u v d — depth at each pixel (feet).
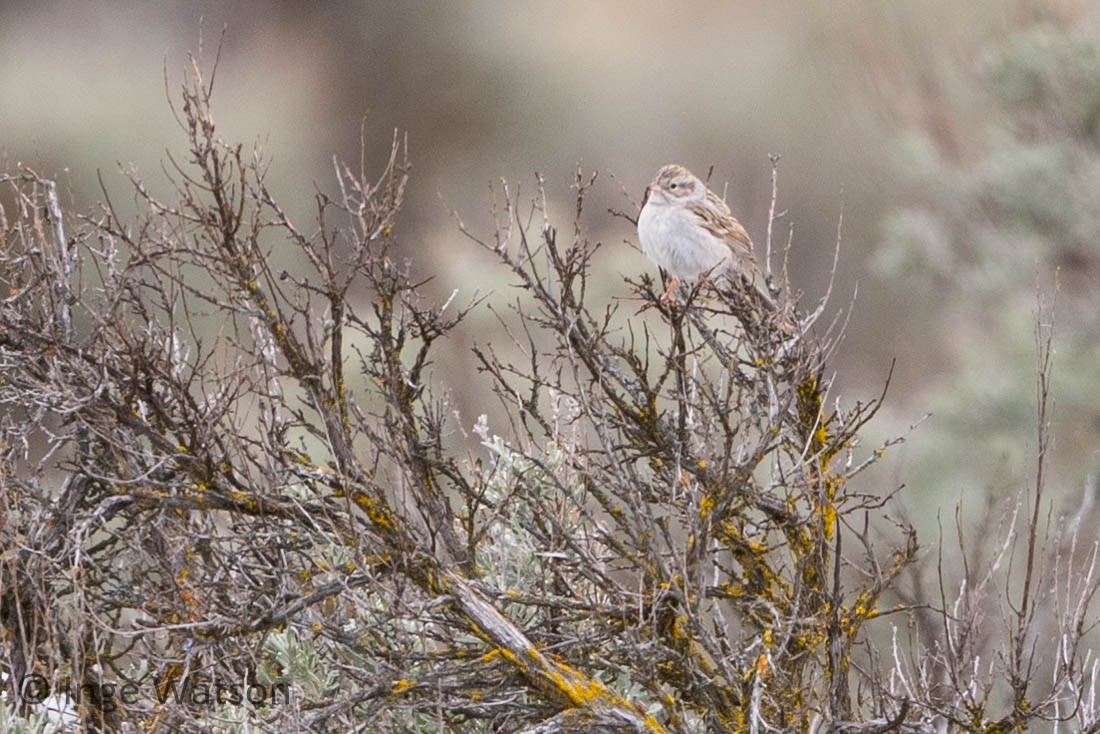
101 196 127.65
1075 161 85.97
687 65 158.71
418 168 159.43
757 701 29.66
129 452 31.35
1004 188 85.46
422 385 32.73
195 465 31.48
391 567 30.94
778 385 34.83
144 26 164.55
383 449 31.71
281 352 31.86
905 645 41.11
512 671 30.48
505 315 66.85
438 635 32.45
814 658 32.86
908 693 34.12
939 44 97.09
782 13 153.48
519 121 164.55
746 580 34.78
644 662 30.71
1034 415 75.61
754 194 136.36
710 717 31.12
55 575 33.22
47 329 33.30
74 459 35.45
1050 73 87.20
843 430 34.60
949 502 70.13
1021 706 32.19
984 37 95.91
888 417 81.10
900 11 99.96
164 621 31.76
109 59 153.58
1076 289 84.28
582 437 36.01
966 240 89.92
